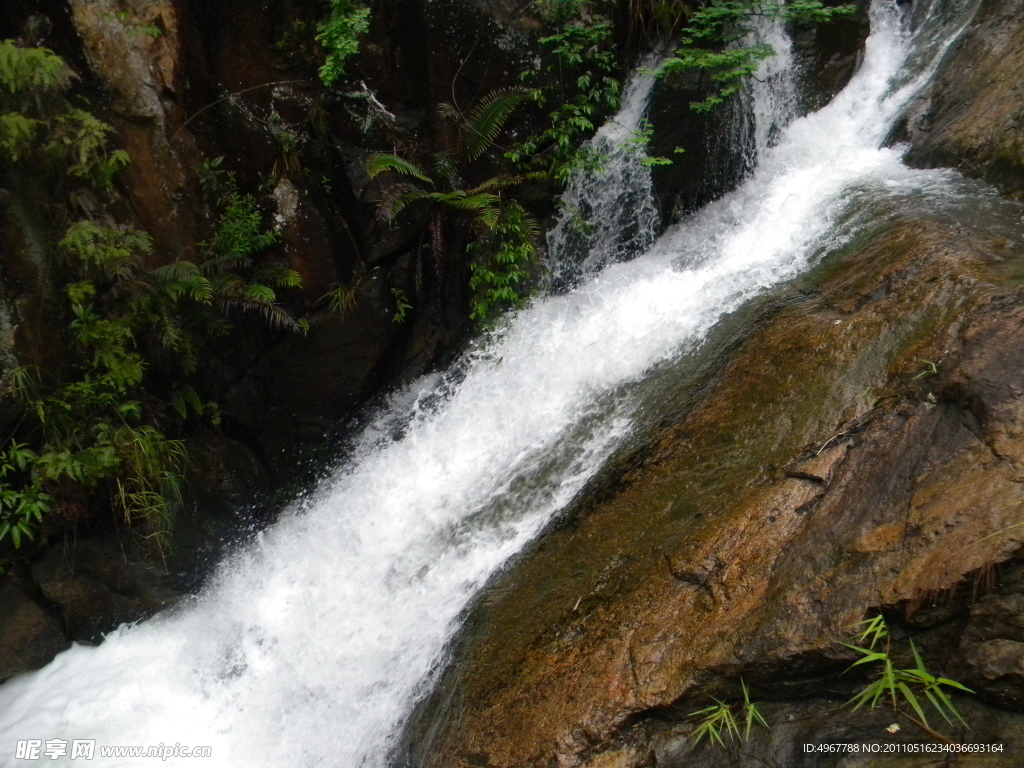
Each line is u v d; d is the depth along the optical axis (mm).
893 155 6000
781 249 5465
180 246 5922
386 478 5945
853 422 3553
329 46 5973
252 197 6113
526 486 4914
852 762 2725
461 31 6281
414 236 6516
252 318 6270
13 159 5160
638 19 6574
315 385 6488
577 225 6703
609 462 4520
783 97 6832
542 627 3777
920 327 3740
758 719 3002
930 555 2881
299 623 5305
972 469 3025
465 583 4516
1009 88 5277
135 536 5844
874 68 7094
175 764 4781
